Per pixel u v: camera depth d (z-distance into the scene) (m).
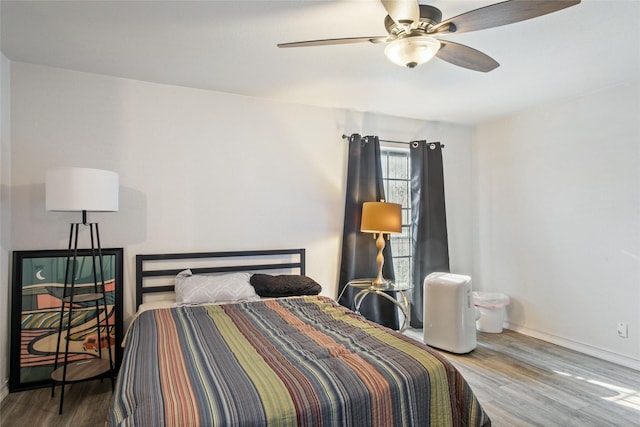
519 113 4.03
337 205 3.86
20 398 2.53
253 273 3.46
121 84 3.04
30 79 2.79
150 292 3.10
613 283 3.21
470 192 4.60
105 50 2.53
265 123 3.54
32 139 2.79
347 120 3.92
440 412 1.64
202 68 2.83
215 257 3.33
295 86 3.21
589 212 3.39
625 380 2.85
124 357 1.74
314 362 1.66
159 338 1.98
